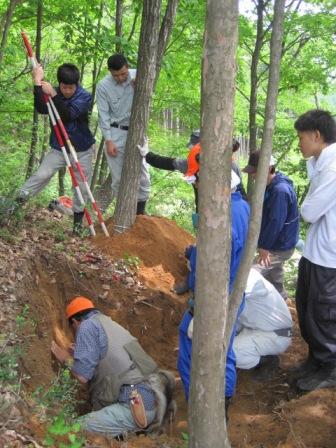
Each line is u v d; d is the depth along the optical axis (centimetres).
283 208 495
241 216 375
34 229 592
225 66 223
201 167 234
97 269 561
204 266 240
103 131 644
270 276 544
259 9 959
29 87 984
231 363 401
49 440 295
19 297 460
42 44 1158
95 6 926
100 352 429
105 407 425
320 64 1015
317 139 413
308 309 436
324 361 434
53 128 606
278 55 253
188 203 1099
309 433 383
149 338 555
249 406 466
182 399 488
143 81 596
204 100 228
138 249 611
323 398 413
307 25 949
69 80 589
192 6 873
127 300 555
